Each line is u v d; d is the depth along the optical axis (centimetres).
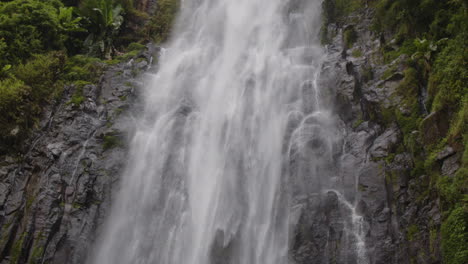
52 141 1464
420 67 1417
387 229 1127
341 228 1170
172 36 2369
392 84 1445
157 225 1365
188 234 1325
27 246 1238
